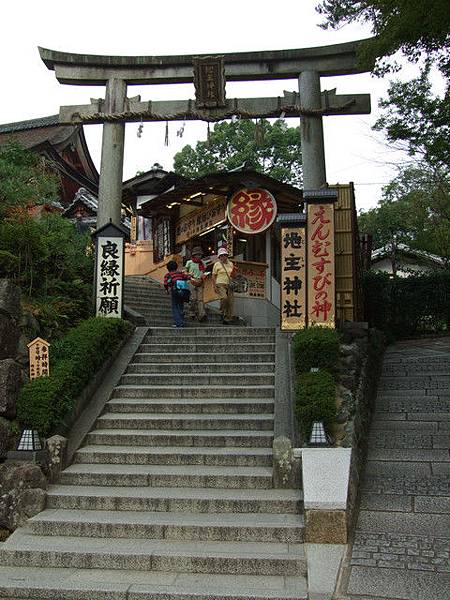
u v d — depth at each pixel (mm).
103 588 4957
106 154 12562
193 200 16984
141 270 19781
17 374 7414
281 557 5215
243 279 15938
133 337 10617
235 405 8172
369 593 4668
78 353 8367
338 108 12234
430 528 5758
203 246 18094
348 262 11289
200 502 6203
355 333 10422
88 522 5926
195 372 9445
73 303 10281
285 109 12242
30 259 9656
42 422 7133
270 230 16859
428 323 16938
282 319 9523
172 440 7527
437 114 12719
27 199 11250
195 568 5266
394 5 9188
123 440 7621
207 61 12047
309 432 6930
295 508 6094
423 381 10703
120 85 12617
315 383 7406
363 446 7734
